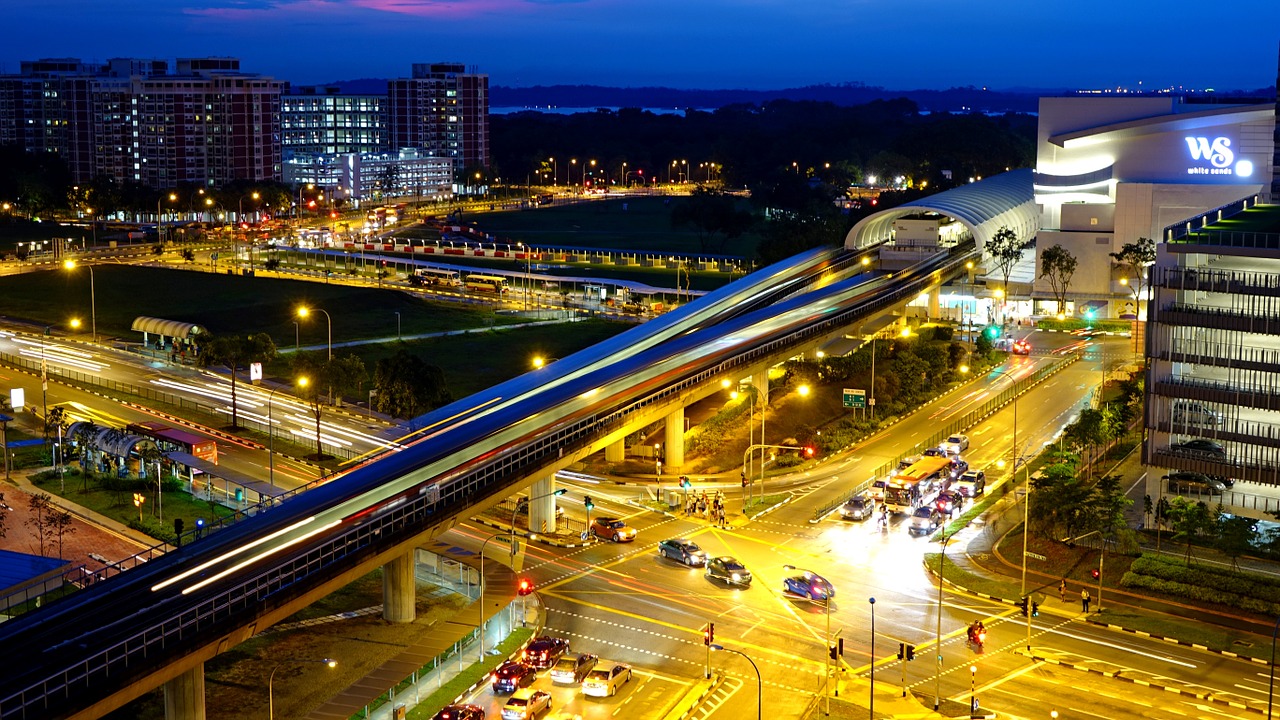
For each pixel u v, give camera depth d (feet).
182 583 390.01
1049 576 528.63
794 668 441.68
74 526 568.00
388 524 440.86
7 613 438.81
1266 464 554.46
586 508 577.02
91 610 369.30
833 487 653.71
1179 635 467.93
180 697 369.09
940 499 614.75
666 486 652.07
